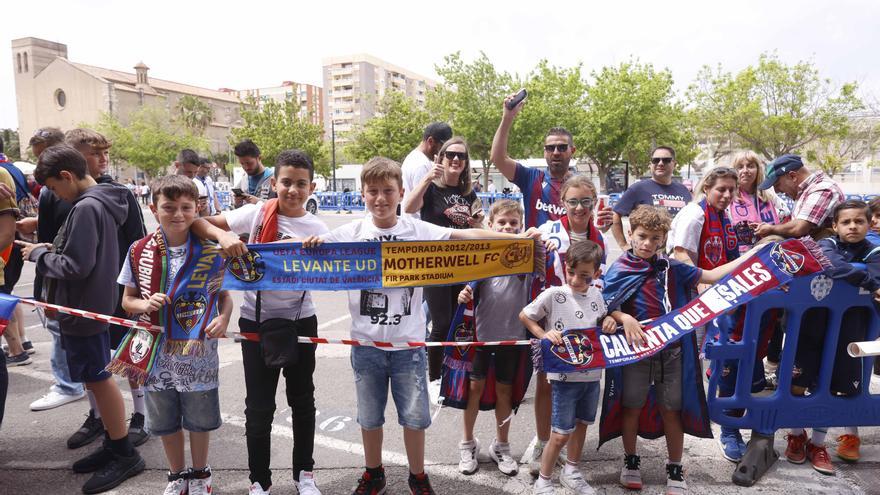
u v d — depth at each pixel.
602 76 32.47
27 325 6.82
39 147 4.33
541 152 33.50
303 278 2.94
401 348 2.86
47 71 75.81
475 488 3.13
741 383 3.16
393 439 3.75
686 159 33.56
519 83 32.75
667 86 31.88
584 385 2.95
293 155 2.96
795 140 28.95
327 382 4.79
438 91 36.50
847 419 3.22
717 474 3.25
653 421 3.10
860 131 29.75
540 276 3.09
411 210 3.84
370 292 2.91
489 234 3.06
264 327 2.78
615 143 32.38
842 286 3.10
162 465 3.42
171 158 54.06
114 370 2.81
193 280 2.83
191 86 93.69
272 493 3.09
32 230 3.84
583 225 3.38
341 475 3.29
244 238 3.21
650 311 3.04
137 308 2.77
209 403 2.89
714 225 3.88
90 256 3.07
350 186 45.66
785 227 4.07
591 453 3.52
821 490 3.06
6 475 3.31
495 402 3.31
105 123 55.19
